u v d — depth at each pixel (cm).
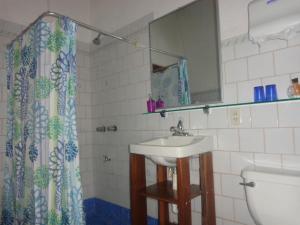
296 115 134
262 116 146
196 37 179
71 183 137
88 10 273
